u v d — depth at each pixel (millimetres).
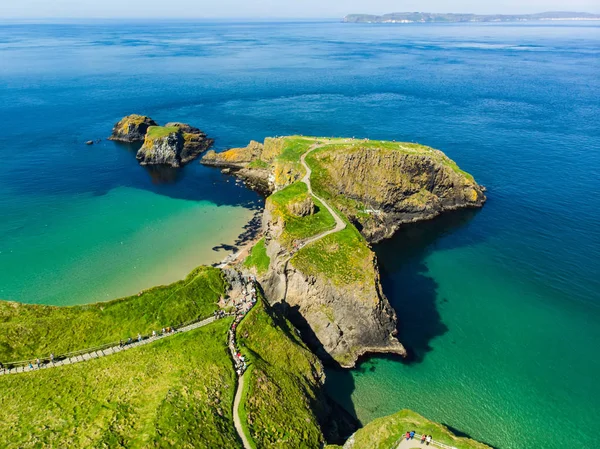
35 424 47969
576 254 97500
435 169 114625
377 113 195250
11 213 110125
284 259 79188
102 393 51812
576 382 66688
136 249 95188
